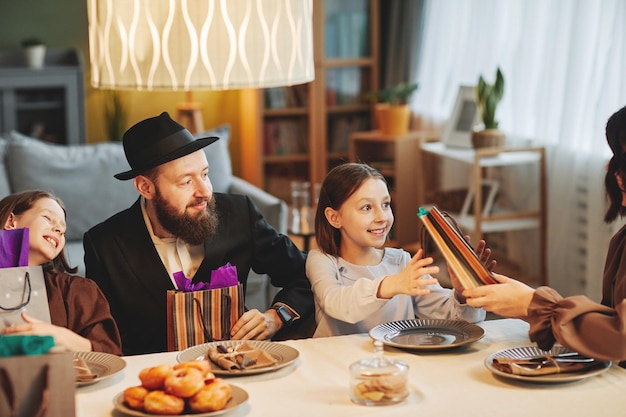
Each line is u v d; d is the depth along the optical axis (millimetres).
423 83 5406
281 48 1952
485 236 4941
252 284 3768
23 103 5508
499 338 1924
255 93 5734
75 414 1383
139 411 1502
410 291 1878
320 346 1896
